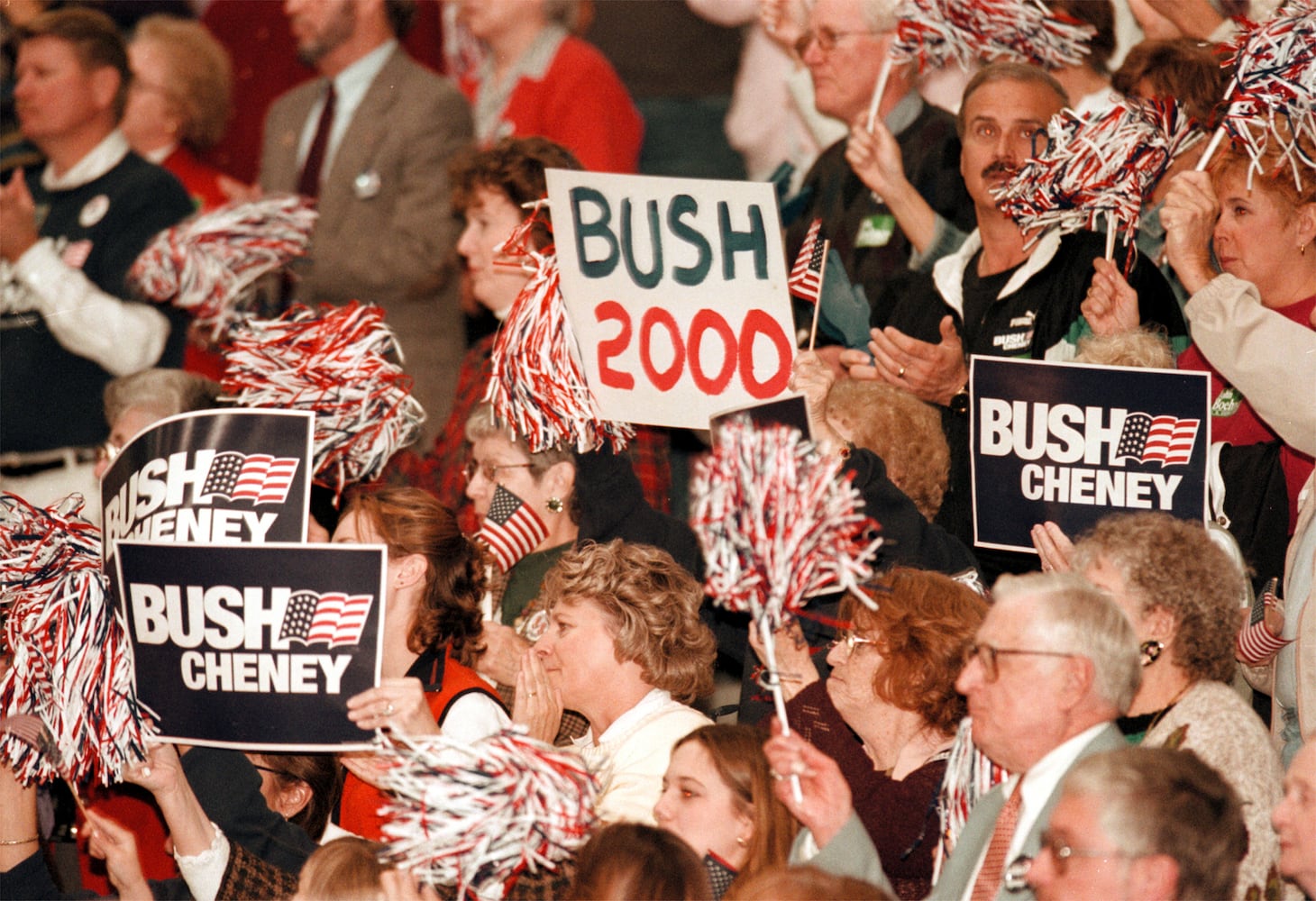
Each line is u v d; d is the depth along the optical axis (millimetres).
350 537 12805
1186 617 11039
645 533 15422
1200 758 9391
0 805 12789
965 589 11781
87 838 14000
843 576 10086
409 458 18781
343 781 13328
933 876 11281
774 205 13984
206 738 11906
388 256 22266
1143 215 16484
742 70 24547
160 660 12039
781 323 13961
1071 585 10023
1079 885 8969
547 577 13195
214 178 24625
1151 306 15664
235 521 12344
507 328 14203
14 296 21781
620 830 10273
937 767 11555
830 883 9195
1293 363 13945
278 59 25609
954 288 17438
